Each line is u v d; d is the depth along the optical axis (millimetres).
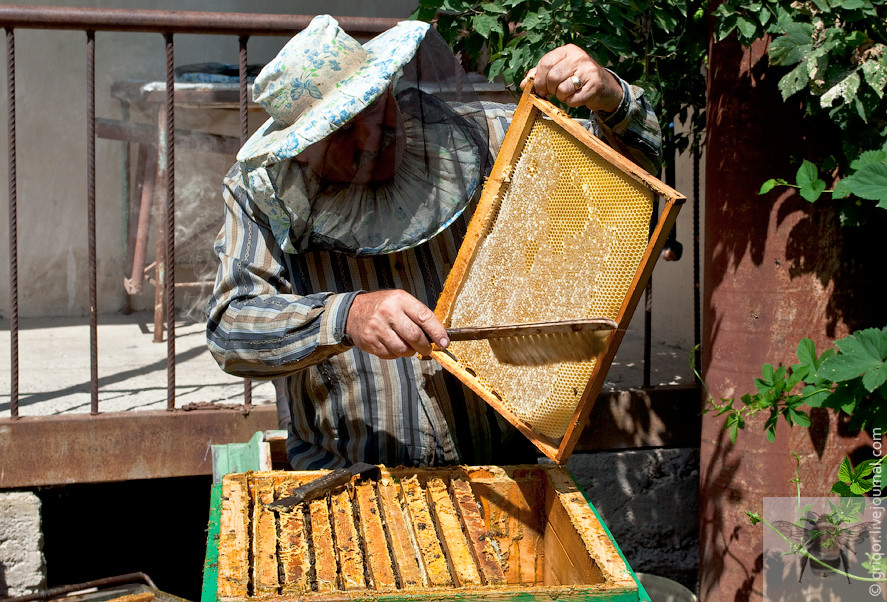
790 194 2111
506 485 1759
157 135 4004
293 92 1628
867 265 2115
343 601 1278
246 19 2484
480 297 1665
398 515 1610
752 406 2004
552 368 1549
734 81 2146
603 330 1428
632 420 2744
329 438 1924
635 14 2346
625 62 2570
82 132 4633
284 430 2289
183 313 4723
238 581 1317
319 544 1500
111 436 2510
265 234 1801
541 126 1572
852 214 1964
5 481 2471
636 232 1410
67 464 2494
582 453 2762
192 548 3072
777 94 2090
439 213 1699
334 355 1855
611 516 2801
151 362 3619
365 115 1580
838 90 1844
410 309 1494
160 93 3680
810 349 1952
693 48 2500
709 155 2268
